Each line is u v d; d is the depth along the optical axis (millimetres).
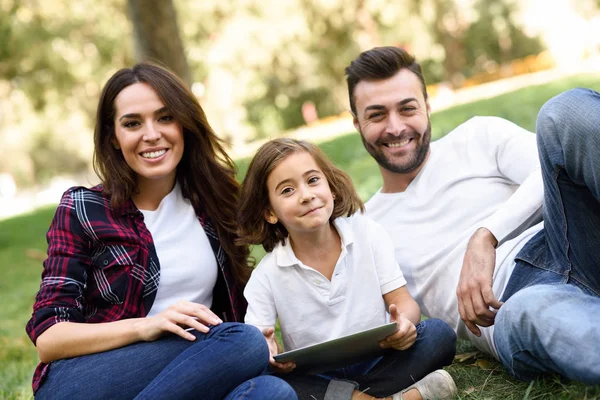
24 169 36812
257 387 2613
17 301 8047
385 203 3768
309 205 3148
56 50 16719
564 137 2787
